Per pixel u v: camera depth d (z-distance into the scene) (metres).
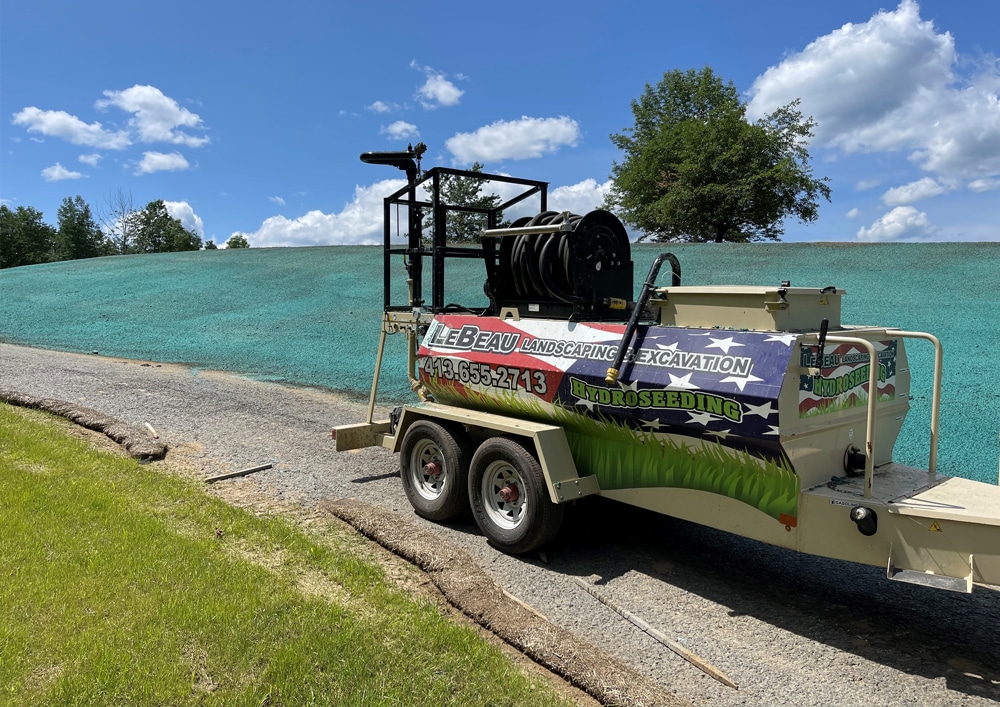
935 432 4.29
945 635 4.06
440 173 5.98
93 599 3.56
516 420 5.16
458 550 4.75
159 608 3.51
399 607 3.90
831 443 4.14
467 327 5.67
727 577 4.82
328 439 8.16
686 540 5.52
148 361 13.51
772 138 36.81
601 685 3.28
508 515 5.19
